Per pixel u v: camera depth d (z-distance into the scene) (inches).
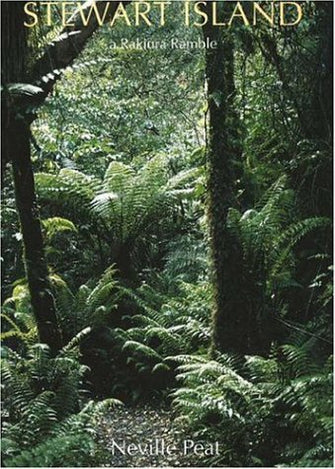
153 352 241.3
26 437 173.2
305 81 230.2
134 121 353.1
